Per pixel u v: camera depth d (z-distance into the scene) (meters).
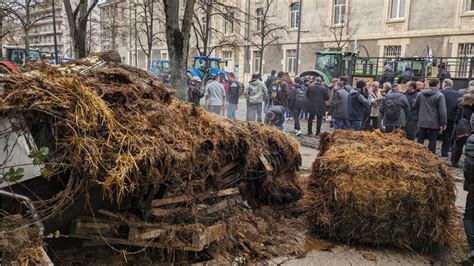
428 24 21.92
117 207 3.36
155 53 40.62
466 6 20.52
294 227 4.58
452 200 4.24
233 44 22.28
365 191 3.99
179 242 3.29
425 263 3.92
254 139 4.76
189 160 3.32
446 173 4.29
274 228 4.46
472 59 12.92
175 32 6.92
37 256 2.34
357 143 4.97
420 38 22.19
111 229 3.28
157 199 3.45
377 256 4.02
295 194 5.11
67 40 43.00
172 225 3.38
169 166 3.11
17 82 2.88
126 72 3.77
